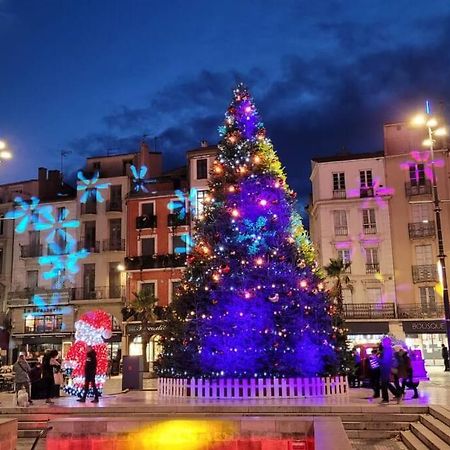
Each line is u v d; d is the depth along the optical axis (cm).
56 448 998
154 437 986
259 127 2094
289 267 1877
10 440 1030
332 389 1822
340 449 737
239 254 1920
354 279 4238
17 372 1716
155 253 4497
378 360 1706
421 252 4194
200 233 2028
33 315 4725
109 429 995
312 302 1862
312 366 1820
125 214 4703
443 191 4203
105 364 1939
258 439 962
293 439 954
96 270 4678
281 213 1962
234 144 2059
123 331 4319
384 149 4384
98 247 4700
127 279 4469
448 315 2377
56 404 1691
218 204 2014
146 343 4044
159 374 2002
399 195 4278
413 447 1197
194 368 1875
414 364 2528
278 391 1753
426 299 4116
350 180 4381
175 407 1530
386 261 4219
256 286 1842
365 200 4319
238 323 1827
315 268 1997
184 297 1981
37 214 4909
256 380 1775
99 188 4800
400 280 4181
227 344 1825
